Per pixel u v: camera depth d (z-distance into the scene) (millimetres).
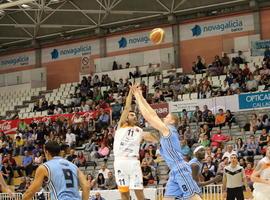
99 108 29672
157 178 20984
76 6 34438
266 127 22750
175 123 8656
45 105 33594
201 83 27750
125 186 9883
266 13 31188
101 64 35625
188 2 32438
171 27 33969
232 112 25172
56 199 6520
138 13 34094
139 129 10016
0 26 37750
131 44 35250
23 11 35406
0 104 37906
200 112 25062
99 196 17203
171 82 29906
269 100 24328
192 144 22719
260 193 11195
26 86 37969
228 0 31547
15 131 31938
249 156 19453
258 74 27094
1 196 20109
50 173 6559
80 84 33906
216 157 19859
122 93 30609
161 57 33875
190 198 8266
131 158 9883
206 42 32812
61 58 37938
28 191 6543
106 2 33594
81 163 24734
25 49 39344
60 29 37031
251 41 30266
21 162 28203
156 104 26438
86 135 28109
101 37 36375
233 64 28953
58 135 28656
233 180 13367
